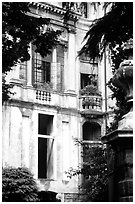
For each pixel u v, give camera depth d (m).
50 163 37.56
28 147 35.84
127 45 9.84
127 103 9.38
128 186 8.82
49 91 38.00
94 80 40.44
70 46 40.38
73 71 40.19
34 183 29.06
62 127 38.50
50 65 38.91
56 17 39.59
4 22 14.62
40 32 16.38
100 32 13.38
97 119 39.81
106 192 20.61
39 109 37.03
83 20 41.34
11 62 15.16
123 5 13.20
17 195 27.47
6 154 34.25
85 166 23.16
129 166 8.95
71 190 37.28
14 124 35.12
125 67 9.20
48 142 38.12
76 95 39.91
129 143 9.00
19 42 15.20
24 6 15.42
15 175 28.16
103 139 9.84
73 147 38.44
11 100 34.97
